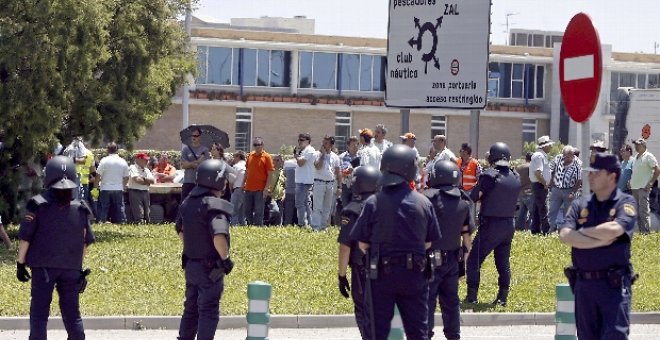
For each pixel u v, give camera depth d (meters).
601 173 9.91
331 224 29.25
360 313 12.30
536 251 23.17
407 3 17.34
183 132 25.55
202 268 11.86
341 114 73.50
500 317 16.59
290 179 29.83
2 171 24.45
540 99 79.62
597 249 9.94
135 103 26.19
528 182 29.91
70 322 11.93
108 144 28.45
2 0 22.81
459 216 13.38
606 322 9.88
